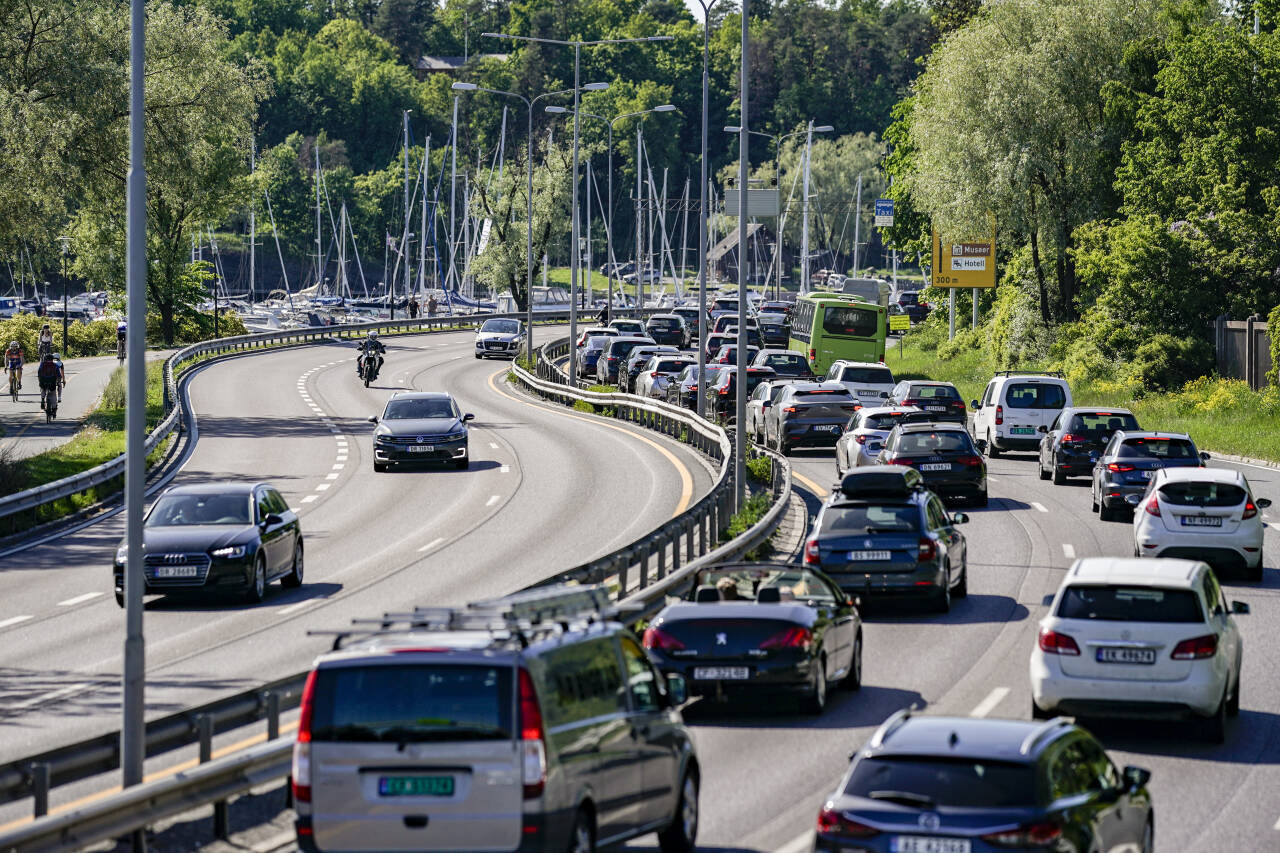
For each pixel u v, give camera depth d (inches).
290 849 1716.3
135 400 2016.5
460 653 1429.6
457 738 1411.2
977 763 1317.7
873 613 3383.4
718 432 6151.6
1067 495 5408.5
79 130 7199.8
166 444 6939.0
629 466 6284.5
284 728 2333.9
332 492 5644.7
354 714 1424.7
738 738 2309.3
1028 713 2375.7
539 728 1414.9
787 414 6663.4
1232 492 3725.4
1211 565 3779.5
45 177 7066.9
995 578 3777.1
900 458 4968.0
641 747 1599.4
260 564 3555.6
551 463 6437.0
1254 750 2229.3
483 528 4729.3
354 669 1434.5
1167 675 2228.1
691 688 2380.7
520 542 4416.8
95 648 3026.6
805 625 2394.2
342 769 1419.8
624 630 1683.1
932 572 3233.3
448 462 6333.7
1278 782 2042.3
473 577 3816.4
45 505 5132.9
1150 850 1557.6
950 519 3518.7
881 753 1347.2
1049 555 4101.9
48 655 2967.5
